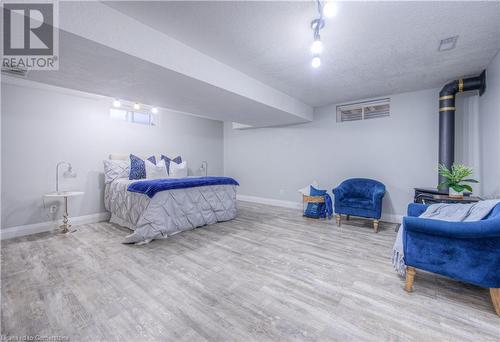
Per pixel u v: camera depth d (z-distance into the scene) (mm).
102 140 4078
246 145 6020
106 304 1640
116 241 2932
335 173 4461
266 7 1666
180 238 3049
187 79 2316
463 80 2900
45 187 3408
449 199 2576
